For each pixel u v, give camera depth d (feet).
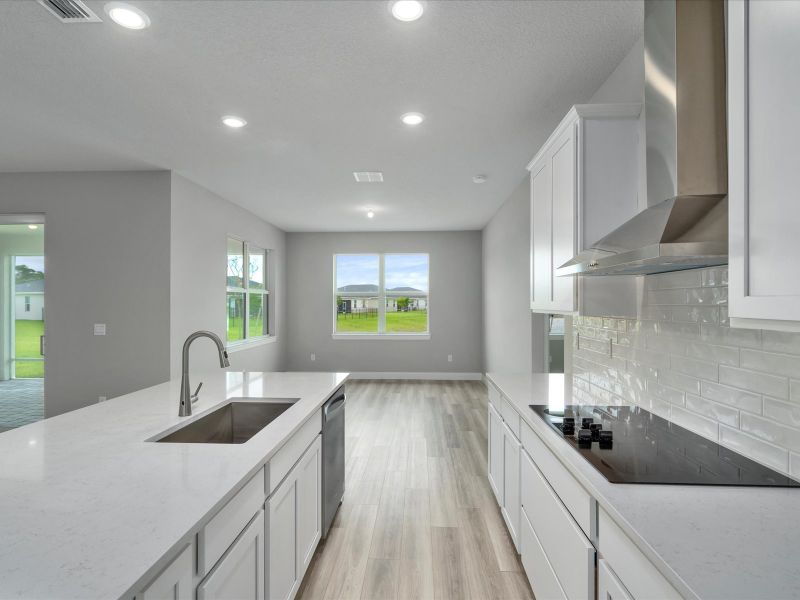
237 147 11.57
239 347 18.92
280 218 21.47
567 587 4.80
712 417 5.24
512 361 16.70
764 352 4.44
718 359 5.12
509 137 10.87
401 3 5.99
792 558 2.93
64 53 7.20
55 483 4.09
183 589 3.38
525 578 7.16
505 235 17.84
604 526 3.97
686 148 4.55
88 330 13.70
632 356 7.13
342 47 7.04
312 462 7.23
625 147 6.54
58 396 13.73
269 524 5.13
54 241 13.74
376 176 14.25
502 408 8.82
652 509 3.62
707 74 4.56
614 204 6.53
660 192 4.93
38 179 13.71
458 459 12.51
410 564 7.54
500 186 15.55
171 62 7.48
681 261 4.23
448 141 11.16
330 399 8.57
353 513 9.32
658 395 6.41
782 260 2.80
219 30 6.59
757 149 3.02
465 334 25.16
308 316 25.67
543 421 6.32
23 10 6.13
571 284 6.96
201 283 15.56
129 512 3.54
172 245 13.69
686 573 2.77
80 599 2.51
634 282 6.99
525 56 7.31
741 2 3.13
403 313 25.84
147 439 5.44
